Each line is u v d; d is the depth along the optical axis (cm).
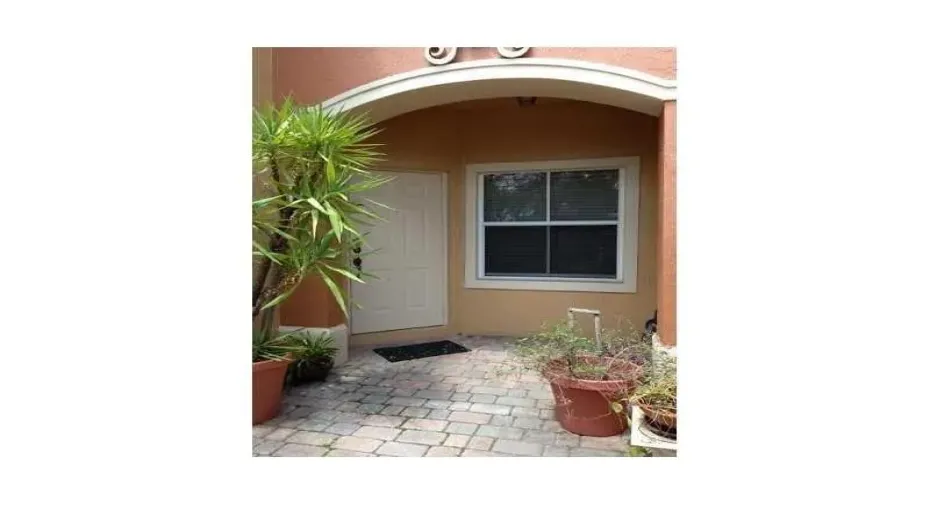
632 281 516
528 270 557
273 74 432
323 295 456
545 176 547
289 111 342
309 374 413
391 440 310
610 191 527
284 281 345
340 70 421
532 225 552
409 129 538
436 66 400
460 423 334
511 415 347
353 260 511
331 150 334
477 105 547
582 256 539
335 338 461
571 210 540
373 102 419
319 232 353
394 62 411
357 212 368
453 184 566
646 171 507
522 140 546
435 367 456
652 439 246
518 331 558
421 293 562
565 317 540
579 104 527
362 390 397
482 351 507
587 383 302
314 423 335
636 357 333
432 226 566
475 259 570
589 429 312
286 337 384
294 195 334
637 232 513
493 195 566
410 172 549
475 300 571
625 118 512
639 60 374
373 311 536
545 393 389
